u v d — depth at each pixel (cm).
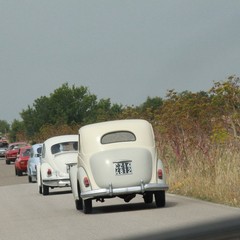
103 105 13662
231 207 2898
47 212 3253
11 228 2623
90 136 3025
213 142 3678
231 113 3666
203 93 4434
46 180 4478
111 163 2950
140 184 2953
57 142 4584
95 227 2467
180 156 4119
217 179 3359
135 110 6003
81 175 2995
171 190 3909
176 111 4347
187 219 2511
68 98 13900
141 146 3012
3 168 10494
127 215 2836
